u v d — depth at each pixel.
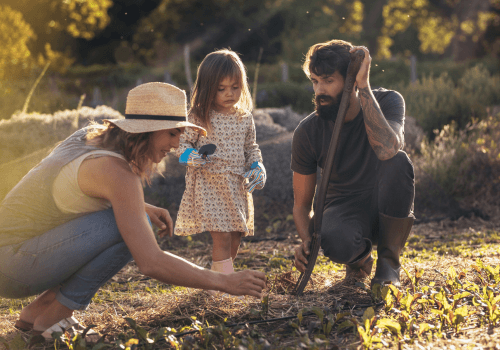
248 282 1.90
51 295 2.14
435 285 2.52
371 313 1.90
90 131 2.04
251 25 25.77
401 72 17.78
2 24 12.45
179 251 4.18
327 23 27.31
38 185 1.93
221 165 2.89
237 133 2.97
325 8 31.48
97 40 24.88
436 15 32.44
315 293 2.52
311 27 26.64
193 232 2.91
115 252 1.99
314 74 2.41
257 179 2.91
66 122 5.08
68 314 2.07
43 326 2.04
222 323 2.16
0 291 2.03
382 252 2.53
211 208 2.86
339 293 2.49
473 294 2.31
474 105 8.29
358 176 2.68
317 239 2.46
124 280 3.26
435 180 5.55
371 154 2.62
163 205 5.02
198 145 2.93
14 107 8.32
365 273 2.78
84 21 20.53
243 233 3.10
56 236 1.94
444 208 5.38
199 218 2.88
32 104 8.76
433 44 39.50
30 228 1.95
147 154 1.96
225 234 2.90
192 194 2.92
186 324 2.20
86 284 2.01
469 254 3.29
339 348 1.83
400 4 33.91
